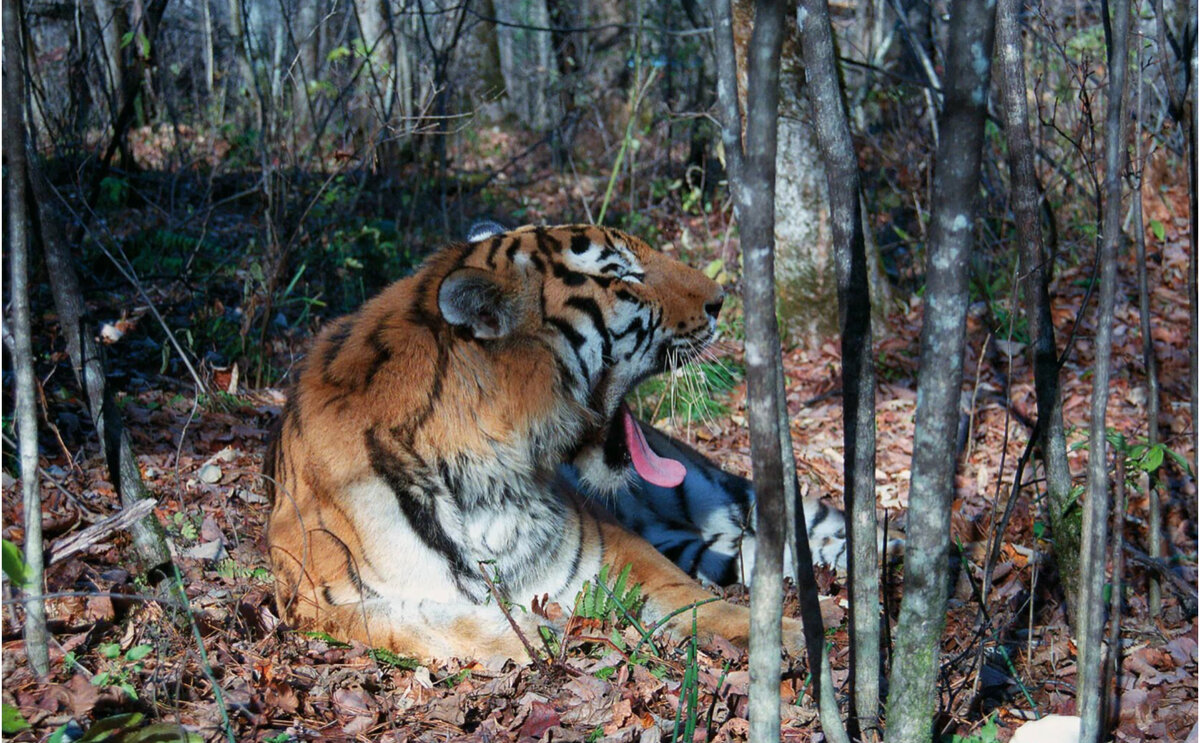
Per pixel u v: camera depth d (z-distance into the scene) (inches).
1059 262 374.9
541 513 158.1
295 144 334.6
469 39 659.4
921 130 414.6
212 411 250.4
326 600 148.9
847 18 354.9
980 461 246.8
